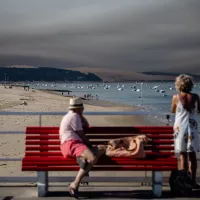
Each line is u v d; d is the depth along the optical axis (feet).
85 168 17.37
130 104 225.35
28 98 209.36
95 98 301.02
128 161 17.61
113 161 17.60
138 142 17.72
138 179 19.17
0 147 46.03
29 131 18.70
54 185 19.61
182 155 18.97
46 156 18.22
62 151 17.92
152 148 18.45
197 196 18.01
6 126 76.13
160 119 100.37
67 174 30.83
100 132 18.83
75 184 17.63
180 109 18.44
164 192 18.71
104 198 17.76
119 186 19.65
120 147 17.97
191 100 18.34
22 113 19.10
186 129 18.35
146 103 242.78
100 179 19.17
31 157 18.07
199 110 18.81
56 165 17.70
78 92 483.51
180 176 18.21
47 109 141.69
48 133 18.70
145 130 18.70
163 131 18.66
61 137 17.93
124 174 29.55
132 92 508.12
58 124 81.92
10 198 17.81
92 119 98.12
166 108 189.26
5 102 162.71
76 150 17.38
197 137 18.62
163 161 17.75
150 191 18.83
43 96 256.32
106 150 17.88
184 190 18.13
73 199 17.63
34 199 17.65
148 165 17.70
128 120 97.66
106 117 101.81
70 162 17.69
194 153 19.07
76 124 17.58
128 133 18.79
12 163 36.83
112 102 241.35
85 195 18.22
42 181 18.03
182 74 18.89
